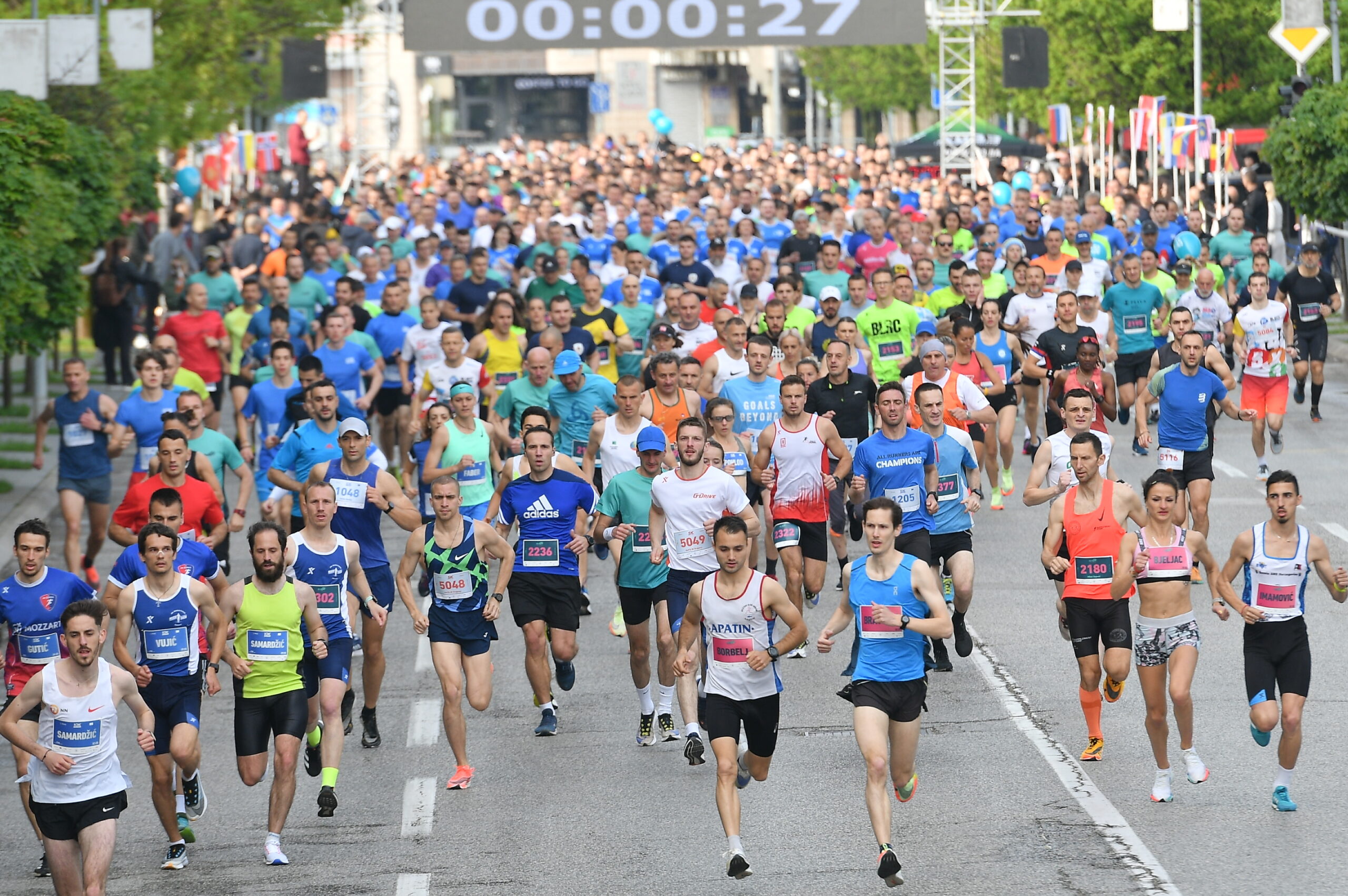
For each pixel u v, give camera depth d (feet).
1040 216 321.73
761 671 112.98
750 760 117.50
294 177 578.66
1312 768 127.95
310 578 127.44
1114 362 238.89
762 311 241.76
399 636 180.86
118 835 125.80
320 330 246.88
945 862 111.45
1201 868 108.17
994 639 167.94
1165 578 123.34
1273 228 393.50
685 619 114.83
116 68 306.14
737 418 183.42
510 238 314.14
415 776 135.23
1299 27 349.41
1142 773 128.36
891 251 307.37
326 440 175.63
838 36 406.00
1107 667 130.52
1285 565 119.65
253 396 204.85
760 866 112.57
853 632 175.11
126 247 341.62
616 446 165.99
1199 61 473.26
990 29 650.02
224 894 111.34
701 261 319.27
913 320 224.33
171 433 157.38
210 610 120.78
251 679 120.26
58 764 104.63
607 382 190.49
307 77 426.92
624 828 121.39
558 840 119.34
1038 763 131.44
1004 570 195.83
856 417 190.29
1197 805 120.47
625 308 246.27
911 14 404.36
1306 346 285.64
